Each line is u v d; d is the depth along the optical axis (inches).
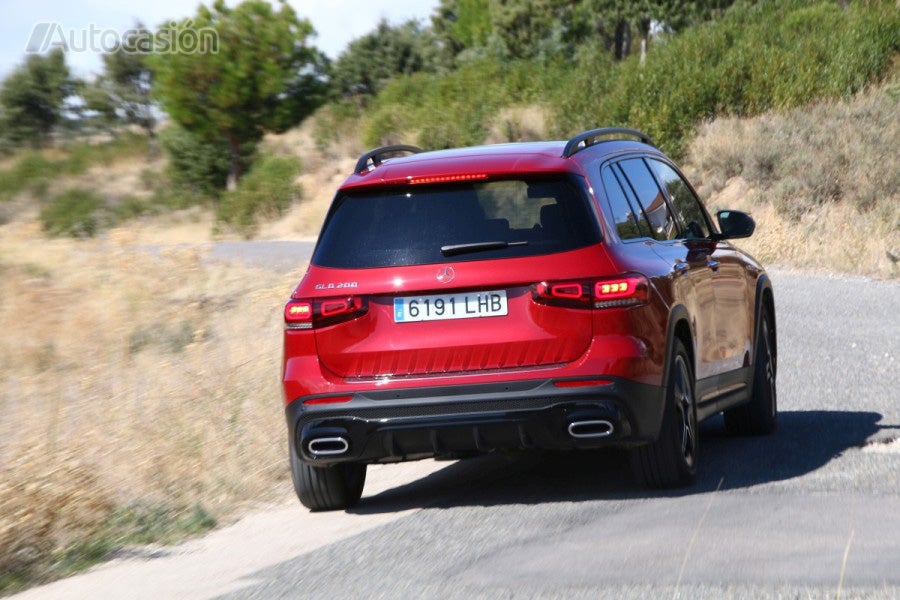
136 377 1107.3
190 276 1775.3
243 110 6038.4
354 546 623.5
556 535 605.0
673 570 515.2
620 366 645.9
